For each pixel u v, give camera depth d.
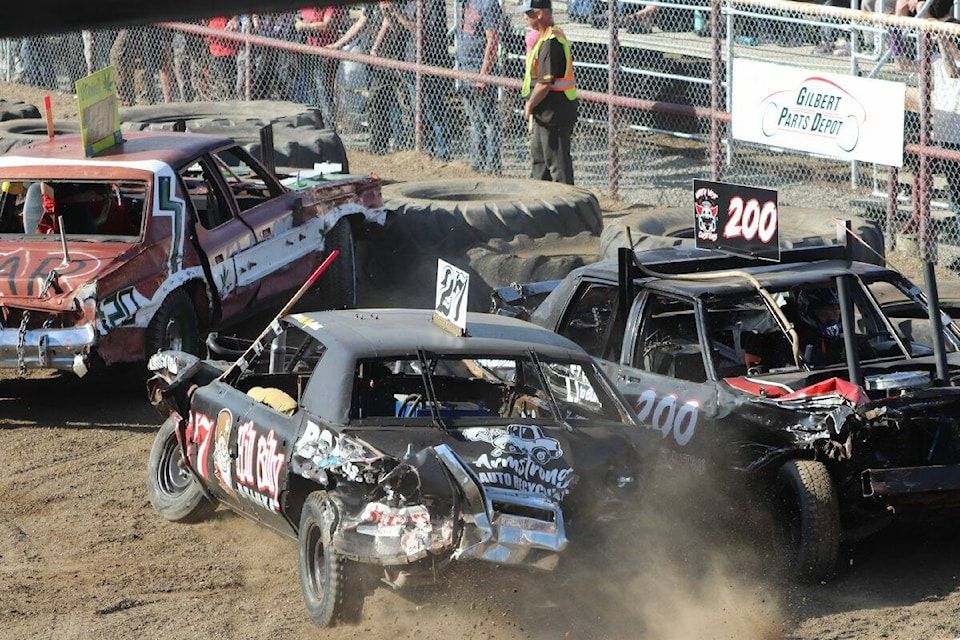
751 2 36.69
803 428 15.35
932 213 36.00
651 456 14.73
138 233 25.27
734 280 18.64
